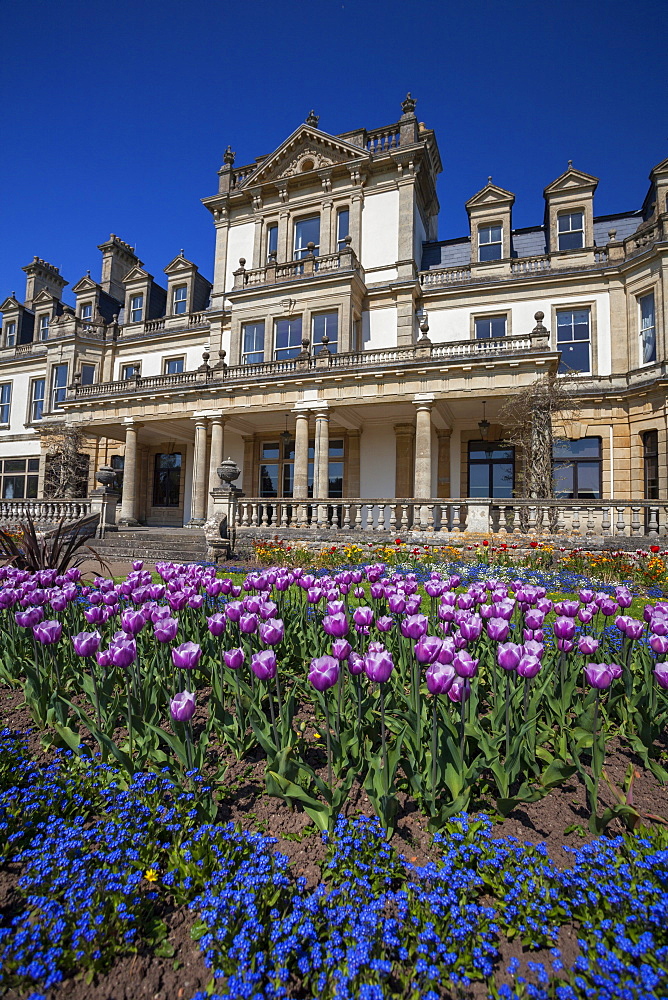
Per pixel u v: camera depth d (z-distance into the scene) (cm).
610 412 1986
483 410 1903
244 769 288
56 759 293
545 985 156
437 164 2644
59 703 310
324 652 413
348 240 2145
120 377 2884
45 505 1917
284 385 1941
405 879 202
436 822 231
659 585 952
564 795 268
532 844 224
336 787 248
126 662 276
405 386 1766
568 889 193
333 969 162
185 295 2831
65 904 190
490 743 260
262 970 160
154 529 1972
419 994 157
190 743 259
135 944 180
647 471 1914
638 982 154
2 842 223
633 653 406
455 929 170
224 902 178
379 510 1516
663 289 1862
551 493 1579
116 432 2533
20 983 164
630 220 2197
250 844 218
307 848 227
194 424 2231
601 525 1357
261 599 363
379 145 2383
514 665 247
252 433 2419
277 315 2236
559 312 2114
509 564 1198
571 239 2183
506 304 2155
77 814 244
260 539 1480
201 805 236
